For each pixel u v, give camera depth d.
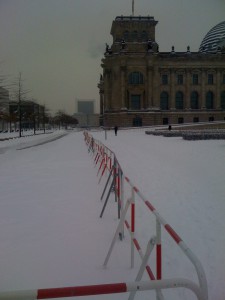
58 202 11.02
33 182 14.81
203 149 26.67
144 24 108.50
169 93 109.94
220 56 109.31
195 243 7.18
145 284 2.86
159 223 4.21
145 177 15.15
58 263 6.39
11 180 15.42
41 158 25.09
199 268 2.90
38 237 7.80
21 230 8.31
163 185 13.26
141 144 36.56
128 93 107.31
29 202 11.09
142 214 9.38
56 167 19.77
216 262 6.20
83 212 9.78
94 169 18.61
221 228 8.05
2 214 9.74
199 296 2.85
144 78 106.88
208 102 112.06
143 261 4.43
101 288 2.80
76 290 2.76
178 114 109.12
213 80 111.38
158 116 107.31
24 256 6.75
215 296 4.99
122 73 104.88
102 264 6.29
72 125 185.25
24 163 21.98
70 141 50.06
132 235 6.09
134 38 108.69
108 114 108.31
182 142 35.91
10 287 5.53
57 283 5.62
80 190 12.90
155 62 106.94
